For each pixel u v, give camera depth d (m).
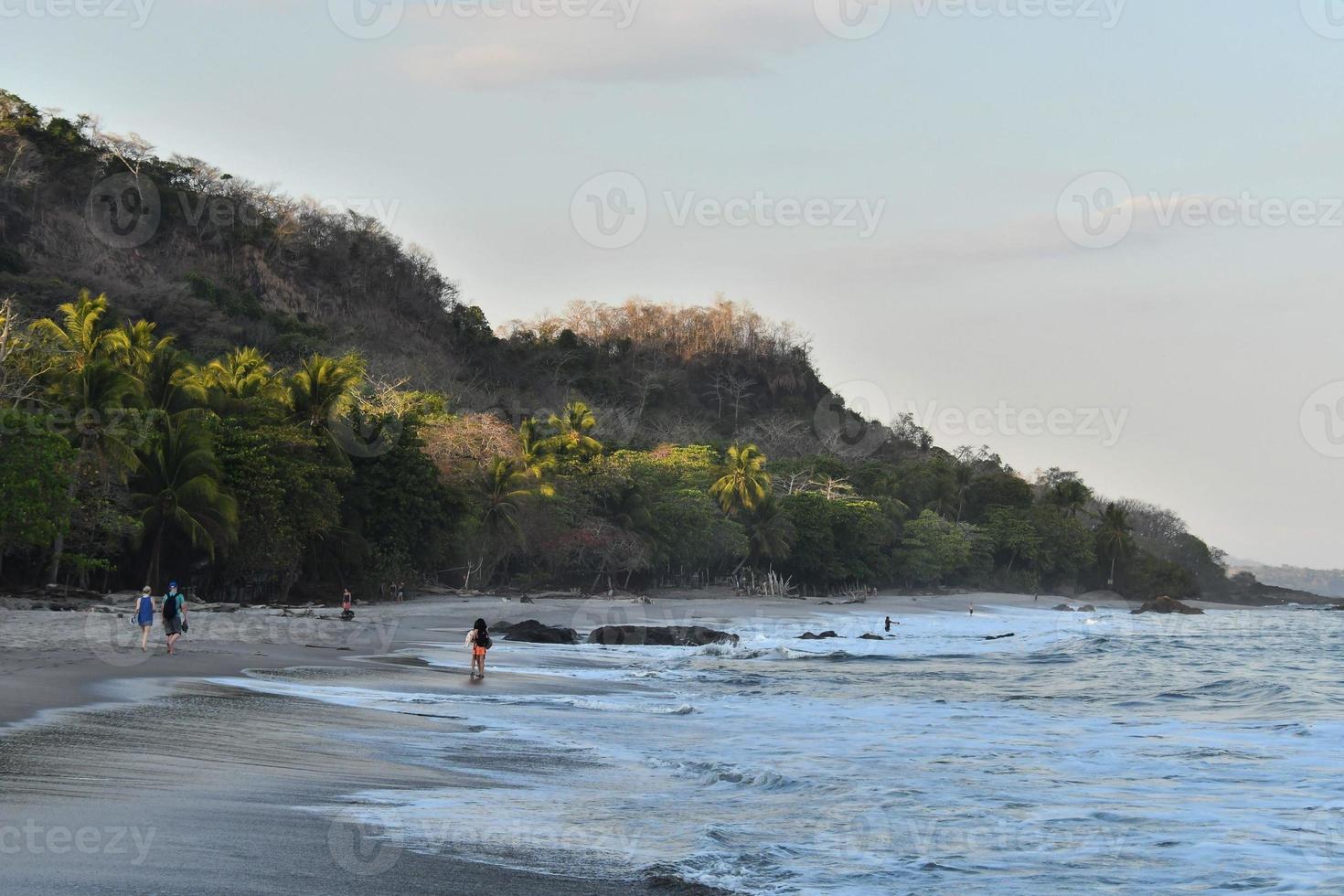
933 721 23.23
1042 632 73.19
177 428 52.41
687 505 95.44
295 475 55.31
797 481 130.25
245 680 22.64
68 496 42.50
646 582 99.62
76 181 123.44
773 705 25.61
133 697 18.17
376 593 64.94
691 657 41.44
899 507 130.38
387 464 65.69
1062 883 10.17
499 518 76.94
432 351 149.88
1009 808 13.62
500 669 31.16
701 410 187.75
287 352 114.94
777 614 78.94
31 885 7.76
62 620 33.38
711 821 12.23
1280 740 20.86
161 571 54.28
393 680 25.50
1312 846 11.77
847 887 9.79
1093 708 27.00
